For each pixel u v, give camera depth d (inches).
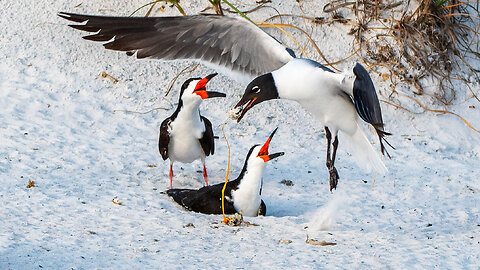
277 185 513.0
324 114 389.1
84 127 581.9
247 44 415.8
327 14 717.3
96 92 629.9
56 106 603.2
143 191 478.0
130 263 341.4
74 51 665.0
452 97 673.6
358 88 352.2
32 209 424.2
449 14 708.0
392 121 643.5
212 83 654.5
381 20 714.2
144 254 356.5
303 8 721.0
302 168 548.7
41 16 693.3
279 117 630.5
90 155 535.2
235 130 607.2
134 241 378.0
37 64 648.4
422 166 563.8
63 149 539.2
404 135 627.2
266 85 374.9
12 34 674.2
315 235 400.2
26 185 465.7
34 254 346.9
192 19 410.3
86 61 658.2
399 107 655.8
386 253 365.7
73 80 637.3
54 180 480.7
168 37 422.0
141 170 521.3
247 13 706.8
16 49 660.1
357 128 394.6
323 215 443.5
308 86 369.4
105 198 455.8
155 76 655.8
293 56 404.2
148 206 448.1
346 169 550.0
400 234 409.4
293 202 478.3
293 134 609.9
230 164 547.2
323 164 559.2
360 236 402.0
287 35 695.7
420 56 689.6
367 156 401.1
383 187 514.3
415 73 686.5
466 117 656.4
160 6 713.6
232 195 444.5
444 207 477.1
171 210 444.8
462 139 630.5
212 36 419.8
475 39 718.5
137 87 643.5
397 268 340.5
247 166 442.6
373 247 378.0
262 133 608.1
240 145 584.1
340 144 595.2
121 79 646.5
